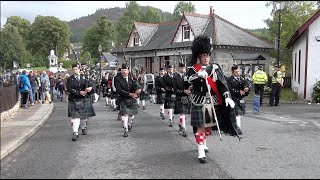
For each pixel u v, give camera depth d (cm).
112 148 648
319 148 628
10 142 670
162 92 1058
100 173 487
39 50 7750
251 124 914
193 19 2464
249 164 521
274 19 2844
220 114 558
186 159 556
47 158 579
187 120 1012
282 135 753
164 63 2664
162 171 491
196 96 548
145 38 2955
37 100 1673
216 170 491
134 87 782
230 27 2531
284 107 1345
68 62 7000
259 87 1413
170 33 2828
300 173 475
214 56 2239
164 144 677
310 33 1552
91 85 750
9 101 1095
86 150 635
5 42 5325
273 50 2577
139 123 973
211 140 696
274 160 543
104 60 4988
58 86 2053
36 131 858
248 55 2122
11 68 5797
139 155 589
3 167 527
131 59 3041
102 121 1029
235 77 788
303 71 1641
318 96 1496
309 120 988
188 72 555
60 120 1083
